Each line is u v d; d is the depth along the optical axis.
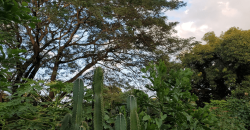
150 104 1.96
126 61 9.46
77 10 7.61
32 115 1.69
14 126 1.64
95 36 9.27
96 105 1.37
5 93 5.73
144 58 9.15
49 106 1.79
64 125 1.47
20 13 1.18
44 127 1.73
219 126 3.18
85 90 1.88
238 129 3.70
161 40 8.92
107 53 9.51
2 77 1.21
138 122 1.41
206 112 2.02
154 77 2.00
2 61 1.16
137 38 8.73
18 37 8.34
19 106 1.69
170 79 2.24
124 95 2.30
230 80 13.59
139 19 7.48
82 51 9.88
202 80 16.08
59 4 7.32
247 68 13.95
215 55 15.45
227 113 3.92
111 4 6.84
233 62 14.19
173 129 1.97
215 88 15.30
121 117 1.39
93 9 6.08
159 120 1.77
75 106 1.37
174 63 8.80
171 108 1.97
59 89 1.83
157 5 8.05
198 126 2.04
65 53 9.53
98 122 1.34
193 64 15.94
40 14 6.02
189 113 2.00
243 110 4.64
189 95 2.12
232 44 13.54
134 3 7.38
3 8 1.15
